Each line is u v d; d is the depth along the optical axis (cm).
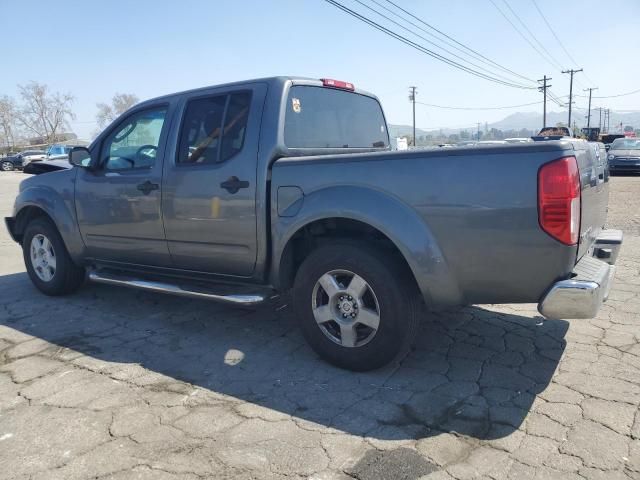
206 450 265
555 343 391
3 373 362
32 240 551
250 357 386
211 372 360
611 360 357
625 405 296
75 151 470
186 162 417
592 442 262
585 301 282
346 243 344
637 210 1074
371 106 517
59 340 425
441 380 338
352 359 348
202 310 498
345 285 353
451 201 304
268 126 376
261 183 372
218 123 403
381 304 331
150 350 402
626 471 239
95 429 286
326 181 345
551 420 284
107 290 575
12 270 695
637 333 404
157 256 449
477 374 345
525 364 357
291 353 392
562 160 279
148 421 294
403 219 316
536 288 296
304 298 363
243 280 405
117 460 258
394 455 257
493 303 315
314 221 355
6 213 1309
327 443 269
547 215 281
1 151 7631
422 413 297
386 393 323
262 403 314
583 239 318
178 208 417
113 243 477
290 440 272
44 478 245
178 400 319
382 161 325
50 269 547
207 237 406
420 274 315
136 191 444
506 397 312
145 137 449
